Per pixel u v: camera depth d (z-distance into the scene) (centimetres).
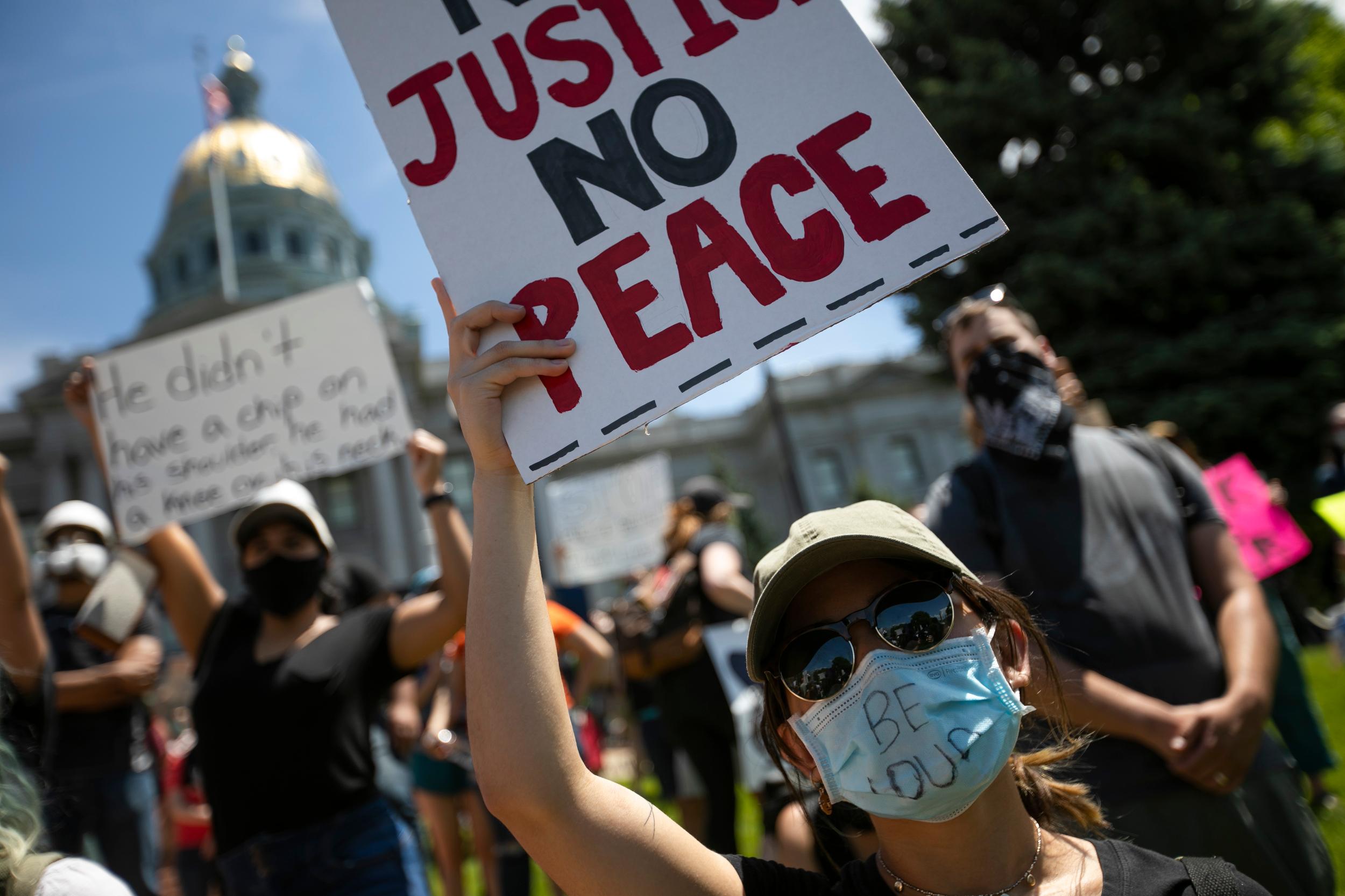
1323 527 1566
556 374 141
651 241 144
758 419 4491
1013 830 132
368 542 3456
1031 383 223
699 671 399
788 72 145
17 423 3669
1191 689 198
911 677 129
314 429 318
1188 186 1809
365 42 160
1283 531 431
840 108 141
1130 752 194
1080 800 151
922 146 137
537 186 150
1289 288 1695
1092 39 1875
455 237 150
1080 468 216
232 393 324
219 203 3766
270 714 251
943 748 125
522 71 155
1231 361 1627
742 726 307
